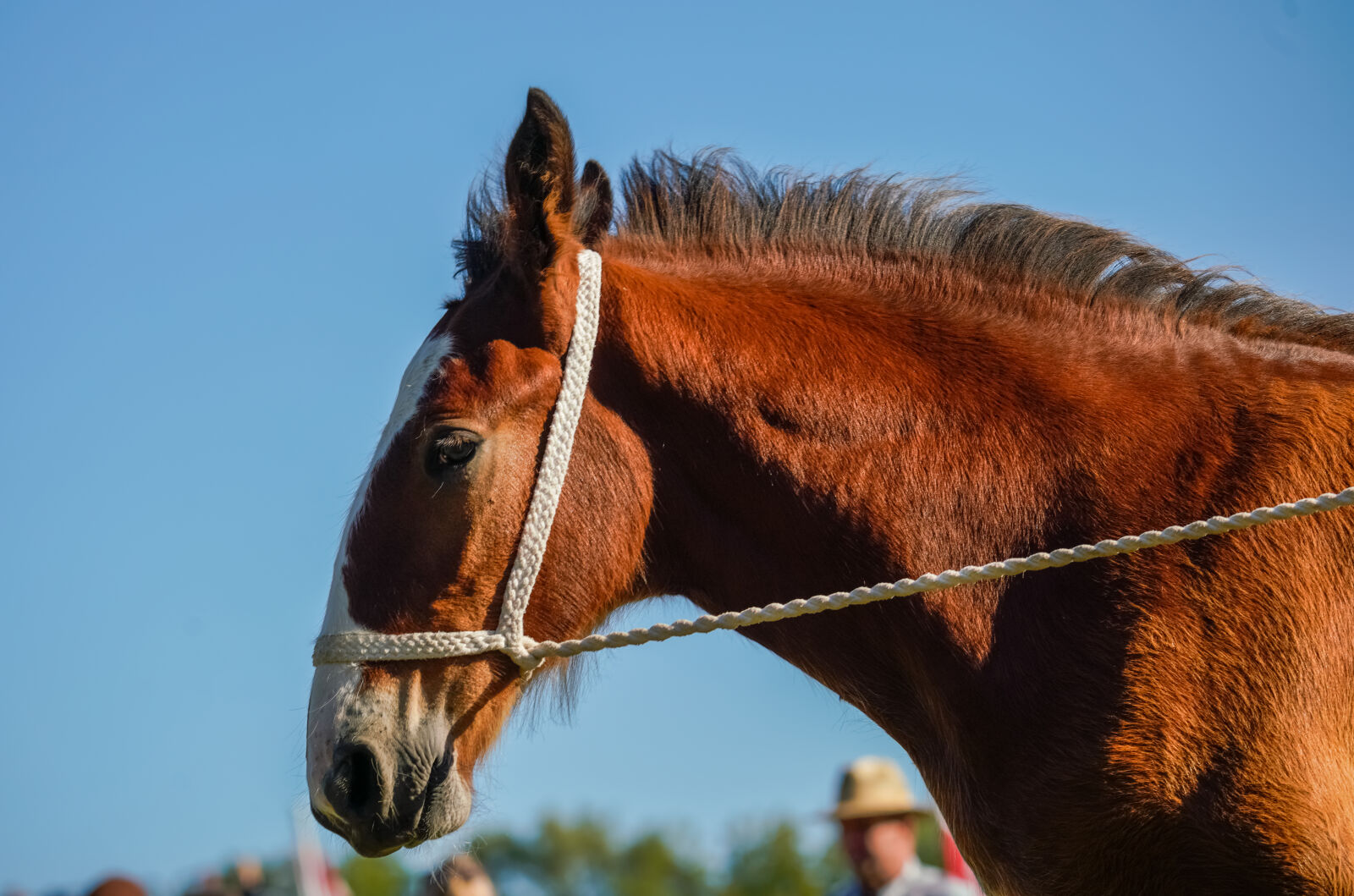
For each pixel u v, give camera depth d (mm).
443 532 4309
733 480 4461
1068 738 4016
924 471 4328
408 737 4238
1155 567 4043
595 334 4512
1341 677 3957
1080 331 4508
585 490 4445
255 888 10742
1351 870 3768
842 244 4824
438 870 6461
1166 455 4191
